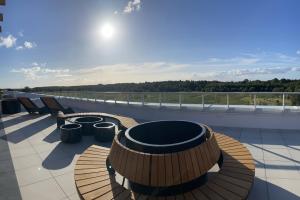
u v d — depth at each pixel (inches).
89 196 142.1
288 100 349.4
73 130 308.7
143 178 139.5
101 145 302.7
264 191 178.1
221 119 368.8
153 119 438.9
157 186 137.6
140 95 481.4
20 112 585.9
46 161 253.1
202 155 148.2
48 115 522.6
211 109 375.6
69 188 195.3
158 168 138.5
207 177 177.2
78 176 166.1
